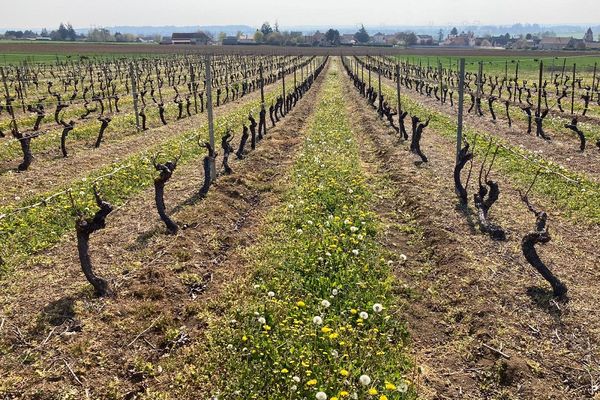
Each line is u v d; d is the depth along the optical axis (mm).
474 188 15234
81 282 9555
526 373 7172
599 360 7449
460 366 7590
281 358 7238
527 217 12930
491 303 8852
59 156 20109
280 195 15016
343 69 83000
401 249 11508
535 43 147250
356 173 16984
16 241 11195
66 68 65938
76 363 7344
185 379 7152
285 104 31234
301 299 8961
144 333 8164
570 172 16734
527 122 27891
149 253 10844
